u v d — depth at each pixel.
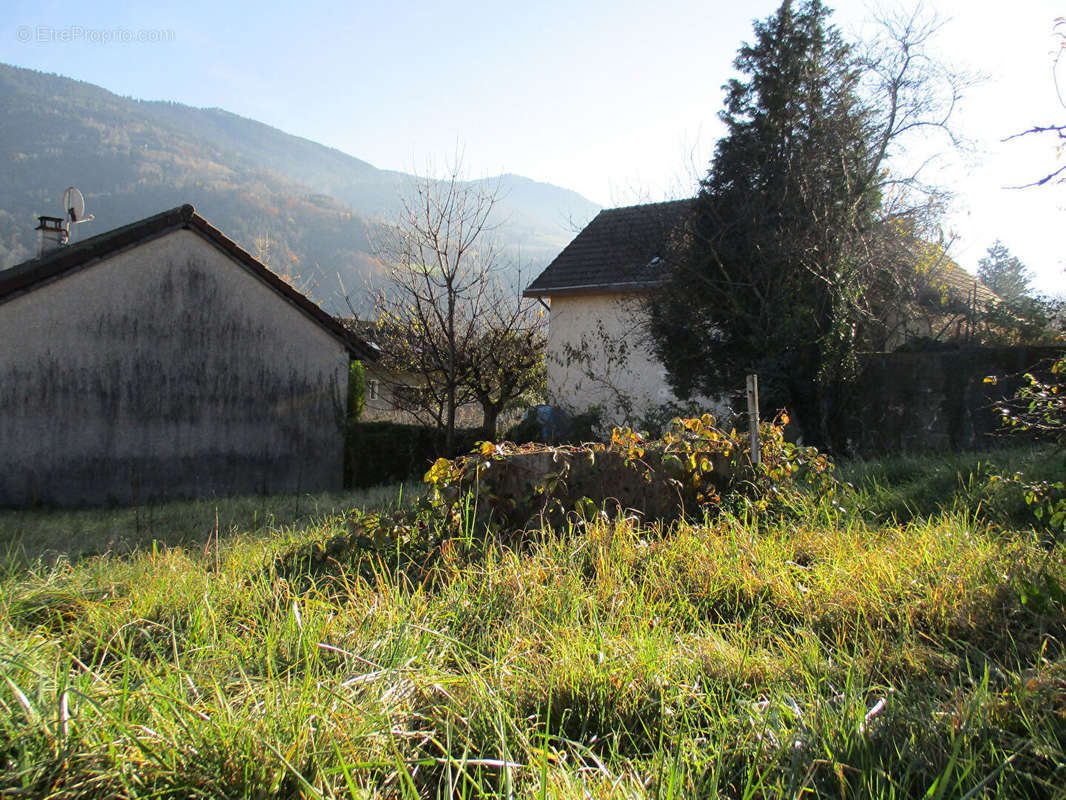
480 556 4.97
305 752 2.18
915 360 11.21
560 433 16.66
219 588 4.31
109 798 2.00
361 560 5.04
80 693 2.27
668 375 14.90
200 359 15.02
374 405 21.78
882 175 13.46
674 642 3.32
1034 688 2.63
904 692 2.76
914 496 6.58
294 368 16.30
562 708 2.77
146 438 14.38
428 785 2.33
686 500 6.22
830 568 4.34
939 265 14.30
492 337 15.53
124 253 14.05
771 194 13.16
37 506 13.12
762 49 13.85
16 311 13.05
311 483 16.52
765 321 13.09
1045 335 14.51
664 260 14.54
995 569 3.95
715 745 2.46
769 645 3.40
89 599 4.29
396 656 3.01
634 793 2.14
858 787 2.23
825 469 6.95
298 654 3.01
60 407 13.45
